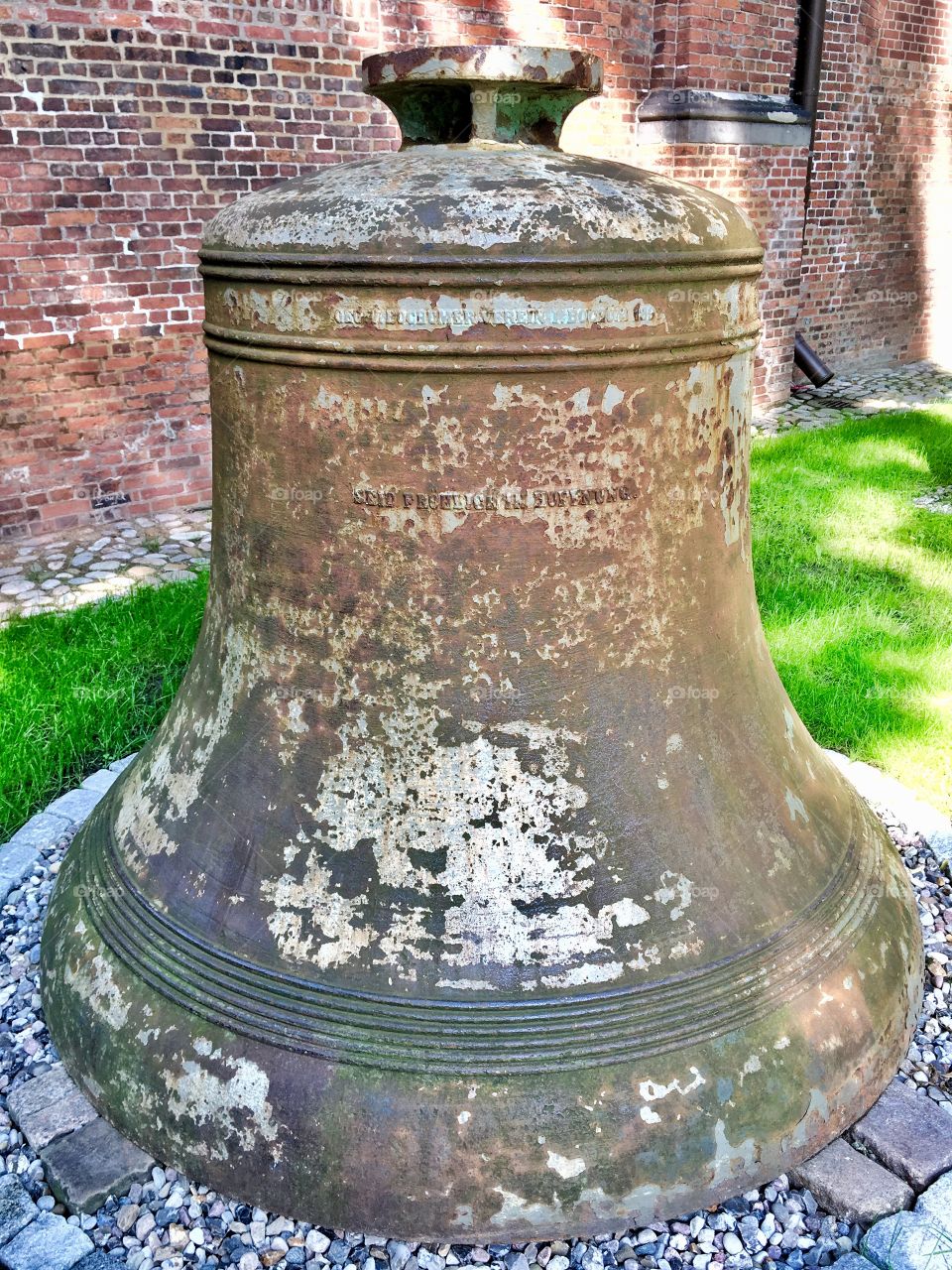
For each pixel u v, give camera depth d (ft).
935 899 7.68
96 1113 5.62
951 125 32.48
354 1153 4.80
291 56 17.94
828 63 27.50
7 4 15.10
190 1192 5.29
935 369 33.60
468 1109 4.77
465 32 19.88
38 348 16.89
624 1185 4.81
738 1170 4.99
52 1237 5.08
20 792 9.21
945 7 30.40
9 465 17.17
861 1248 5.03
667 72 22.98
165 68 16.72
